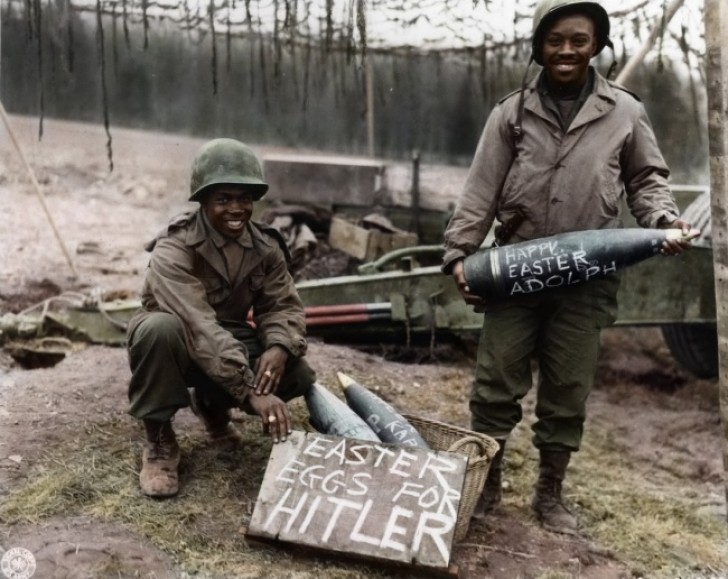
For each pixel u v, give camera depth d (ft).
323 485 9.38
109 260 19.54
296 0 15.52
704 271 15.98
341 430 10.12
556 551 10.11
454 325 16.03
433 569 8.72
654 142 10.16
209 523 9.75
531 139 9.96
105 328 15.35
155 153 20.90
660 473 13.89
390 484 9.27
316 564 9.07
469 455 9.76
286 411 9.74
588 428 15.46
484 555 9.82
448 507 9.01
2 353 14.58
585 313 10.11
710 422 15.85
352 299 15.85
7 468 10.44
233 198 9.77
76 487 10.11
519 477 12.34
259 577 8.79
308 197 20.77
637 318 15.76
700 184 19.49
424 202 21.39
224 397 10.40
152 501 10.02
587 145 9.79
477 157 10.41
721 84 10.61
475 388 10.54
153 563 8.88
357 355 15.85
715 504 12.53
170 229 10.07
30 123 20.04
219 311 10.44
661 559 10.42
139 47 18.83
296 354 10.19
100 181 20.76
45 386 12.96
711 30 10.68
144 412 9.91
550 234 9.99
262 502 9.39
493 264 9.84
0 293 17.51
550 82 9.97
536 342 10.59
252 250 10.30
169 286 9.79
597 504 11.85
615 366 18.97
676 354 18.03
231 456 11.31
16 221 20.10
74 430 11.55
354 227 19.31
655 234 9.48
